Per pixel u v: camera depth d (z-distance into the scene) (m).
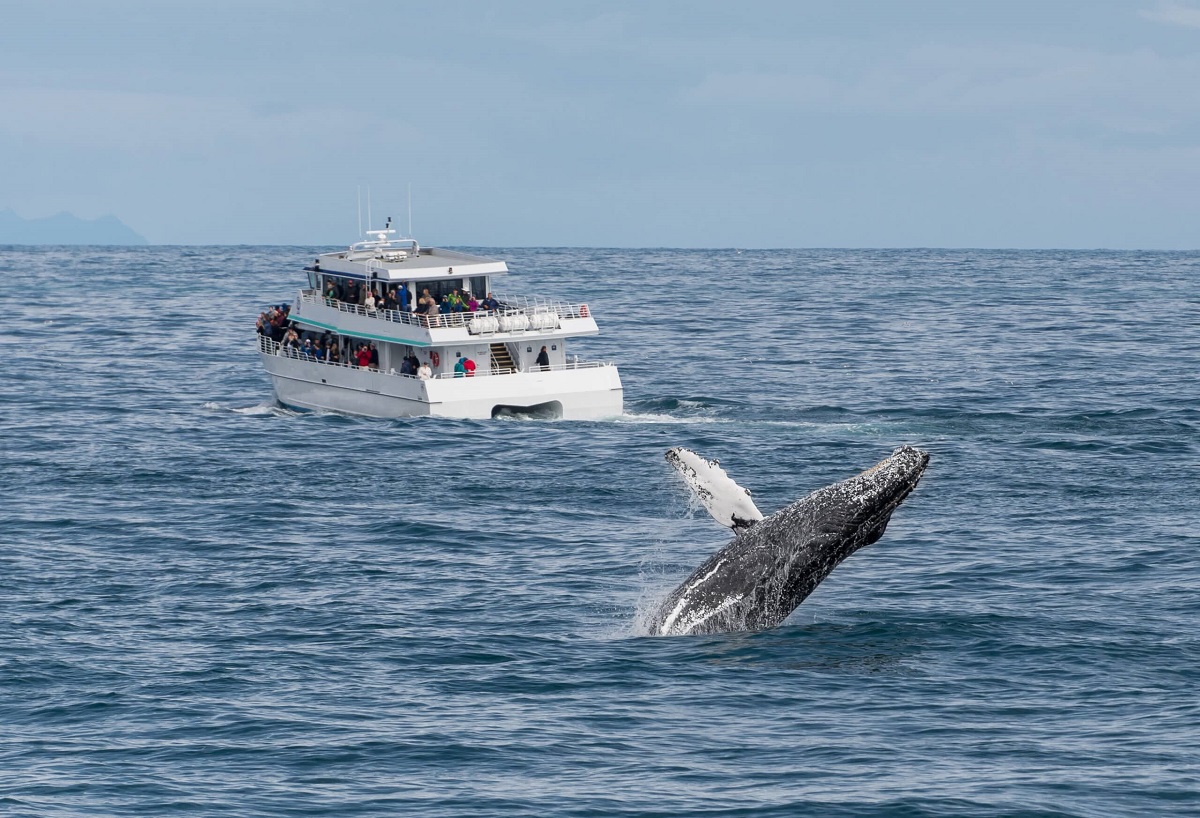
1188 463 140.88
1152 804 53.66
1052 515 114.44
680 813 53.66
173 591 91.62
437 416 170.75
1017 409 186.12
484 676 71.69
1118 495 123.62
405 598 89.31
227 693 69.44
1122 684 69.00
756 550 72.19
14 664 74.44
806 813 53.34
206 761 59.81
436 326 172.62
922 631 78.06
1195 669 71.56
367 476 136.88
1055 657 73.50
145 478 136.00
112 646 78.25
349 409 180.62
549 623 82.31
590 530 111.50
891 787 55.69
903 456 66.38
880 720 63.69
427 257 186.62
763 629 74.62
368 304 177.88
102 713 66.50
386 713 65.94
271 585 93.31
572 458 146.12
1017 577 92.25
